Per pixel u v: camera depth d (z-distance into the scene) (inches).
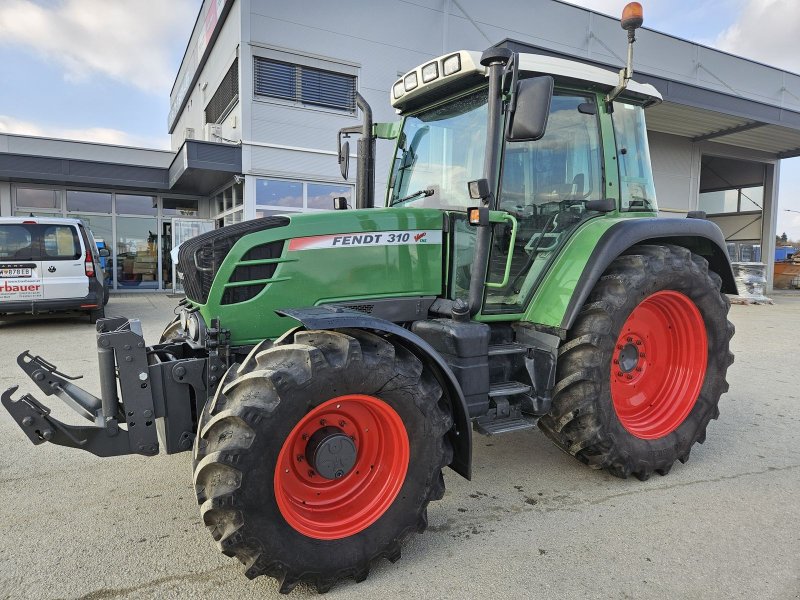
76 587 86.1
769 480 129.4
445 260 121.5
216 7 485.4
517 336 126.3
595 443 117.7
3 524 106.5
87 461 138.1
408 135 142.6
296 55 438.9
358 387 85.4
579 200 133.0
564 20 543.8
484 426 112.3
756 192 712.4
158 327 323.3
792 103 691.4
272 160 443.2
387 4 466.0
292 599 84.4
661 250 128.7
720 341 139.7
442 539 102.2
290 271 106.8
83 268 334.0
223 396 86.0
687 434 133.7
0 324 350.9
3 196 518.9
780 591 86.5
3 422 165.2
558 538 102.4
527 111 99.0
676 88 468.8
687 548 99.0
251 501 78.4
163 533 103.3
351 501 91.3
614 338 117.9
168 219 581.0
